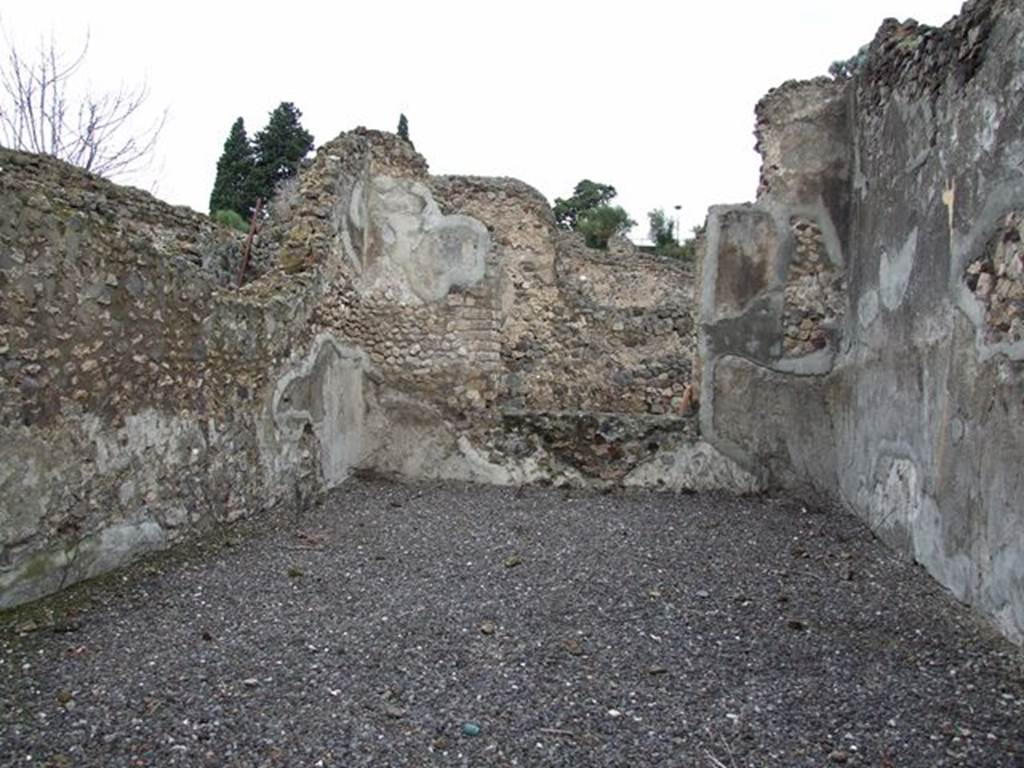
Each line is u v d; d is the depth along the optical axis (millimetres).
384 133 7395
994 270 3701
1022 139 3473
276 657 3178
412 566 4590
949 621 3801
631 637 3562
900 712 2871
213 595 3893
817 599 4160
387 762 2439
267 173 25641
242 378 5273
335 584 4195
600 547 5070
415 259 7332
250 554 4629
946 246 4270
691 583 4391
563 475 6949
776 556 4961
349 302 6918
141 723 2568
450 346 7270
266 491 5555
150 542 4324
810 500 6480
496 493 6680
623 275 12305
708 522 5781
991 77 3793
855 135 6379
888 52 5453
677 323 9336
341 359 6750
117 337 4062
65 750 2379
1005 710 2891
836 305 6645
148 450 4332
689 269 12492
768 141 6883
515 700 2891
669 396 9156
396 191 7367
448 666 3172
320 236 6379
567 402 9133
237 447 5215
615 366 9227
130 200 7375
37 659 2988
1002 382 3594
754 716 2826
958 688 3074
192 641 3295
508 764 2465
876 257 5590
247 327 5312
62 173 6766
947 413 4203
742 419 6773
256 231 8633
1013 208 3541
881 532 5242
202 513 4828
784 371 6734
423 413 7203
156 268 4379
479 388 7234
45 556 3576
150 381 4344
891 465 5113
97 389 3916
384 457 7172
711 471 6785
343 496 6363
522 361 9125
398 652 3295
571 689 3002
